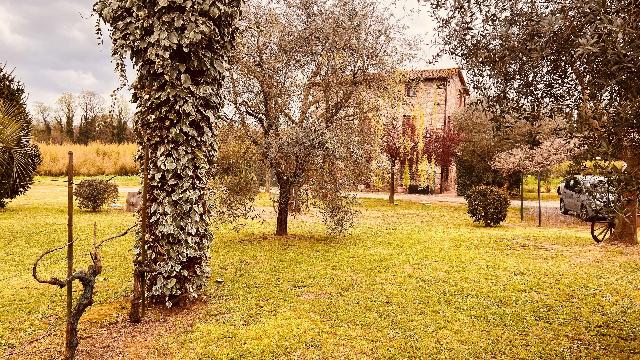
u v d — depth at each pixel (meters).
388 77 14.14
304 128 12.38
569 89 4.88
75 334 5.02
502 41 4.87
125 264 9.98
